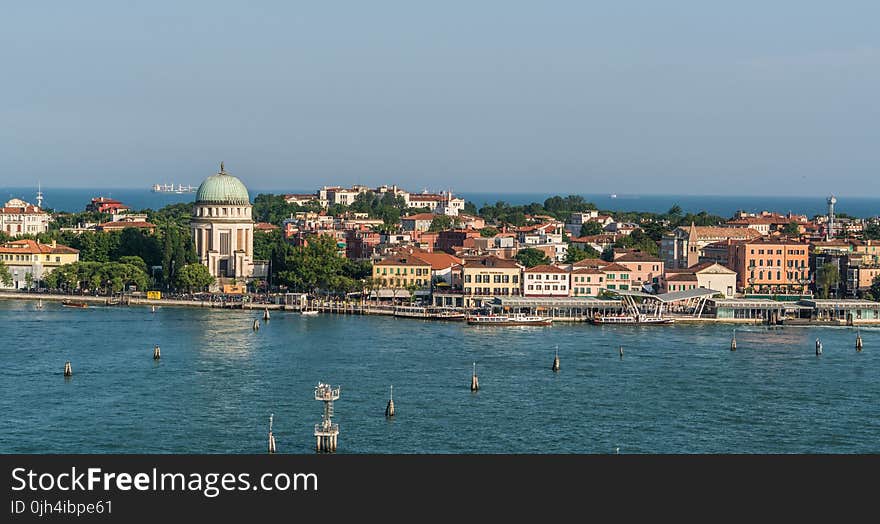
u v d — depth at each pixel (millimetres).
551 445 190500
